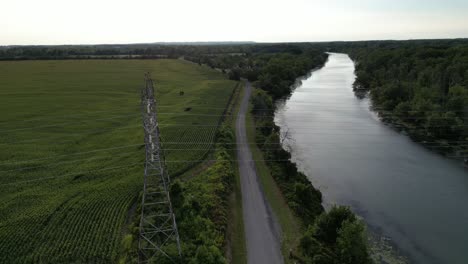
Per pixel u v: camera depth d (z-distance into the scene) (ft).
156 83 542.57
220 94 464.65
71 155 243.19
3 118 332.19
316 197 196.54
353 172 243.19
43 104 388.98
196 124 318.86
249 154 256.52
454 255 159.74
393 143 301.22
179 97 441.68
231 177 209.67
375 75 542.16
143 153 244.01
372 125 350.23
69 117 338.54
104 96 435.94
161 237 145.38
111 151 250.37
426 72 425.28
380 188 221.66
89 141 272.10
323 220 155.94
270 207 183.42
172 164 225.56
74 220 162.61
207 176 206.39
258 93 420.36
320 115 385.50
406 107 353.72
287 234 159.84
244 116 361.10
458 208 199.62
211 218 162.91
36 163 227.20
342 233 140.56
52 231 154.81
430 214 193.16
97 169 218.38
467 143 296.51
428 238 171.94
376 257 156.97
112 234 151.74
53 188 194.80
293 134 318.04
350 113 394.93
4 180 203.72
